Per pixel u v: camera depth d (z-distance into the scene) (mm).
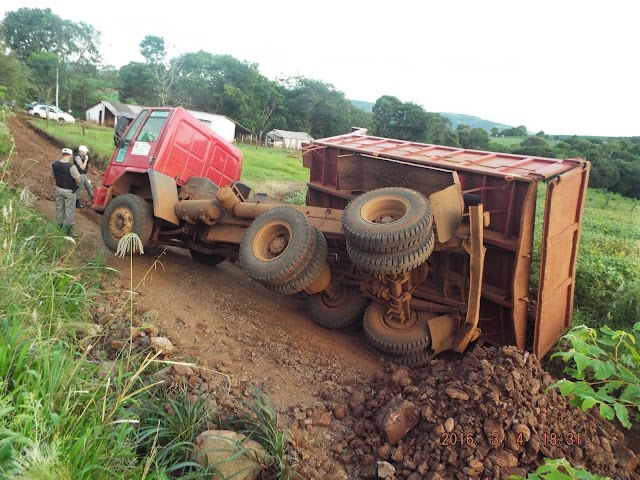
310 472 3666
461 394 4156
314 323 6738
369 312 6148
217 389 4281
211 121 53594
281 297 7629
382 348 5832
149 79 63688
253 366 5098
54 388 2910
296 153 8906
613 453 4188
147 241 7594
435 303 5992
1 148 12914
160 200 7340
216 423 3803
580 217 6027
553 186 5293
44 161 14875
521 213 5395
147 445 3287
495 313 6023
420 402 4367
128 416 3148
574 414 4402
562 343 6031
